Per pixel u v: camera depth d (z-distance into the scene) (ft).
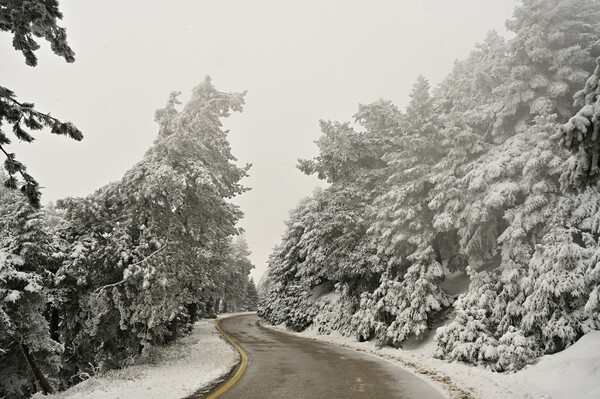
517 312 43.55
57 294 49.96
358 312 72.43
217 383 31.73
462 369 38.42
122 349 55.72
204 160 55.98
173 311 48.67
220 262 62.44
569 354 33.58
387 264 70.49
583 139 20.43
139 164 51.52
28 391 53.88
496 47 64.90
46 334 47.47
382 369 39.19
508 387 28.55
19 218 46.52
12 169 26.61
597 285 36.24
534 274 42.04
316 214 85.56
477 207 54.75
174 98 56.24
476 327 45.19
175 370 39.96
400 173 69.36
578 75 54.75
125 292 47.80
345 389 29.25
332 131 82.58
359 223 76.64
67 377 58.95
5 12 25.23
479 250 59.52
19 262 44.27
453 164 62.64
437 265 61.00
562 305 39.09
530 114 60.23
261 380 33.01
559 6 56.34
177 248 51.34
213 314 190.60
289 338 81.92
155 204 51.16
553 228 43.57
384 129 84.53
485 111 62.64
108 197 52.21
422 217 65.92
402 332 57.11
